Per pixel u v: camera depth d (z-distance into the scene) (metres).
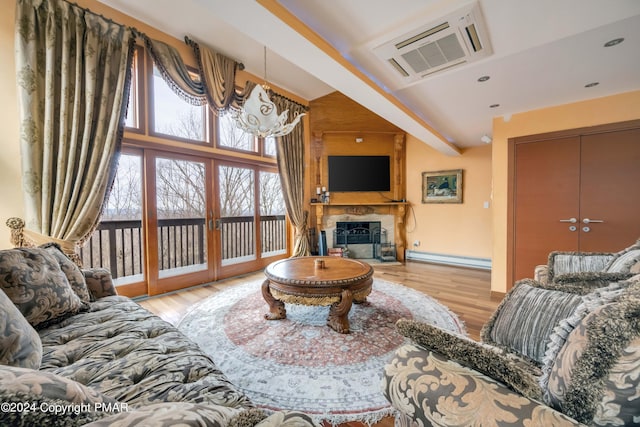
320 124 5.07
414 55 1.90
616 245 2.52
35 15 2.14
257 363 1.75
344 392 1.49
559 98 2.62
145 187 3.02
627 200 2.48
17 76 2.09
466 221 4.77
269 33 1.57
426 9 1.53
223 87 3.46
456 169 4.83
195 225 3.56
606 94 2.53
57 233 2.22
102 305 1.60
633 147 2.45
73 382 0.51
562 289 1.21
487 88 2.41
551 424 0.50
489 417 0.55
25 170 2.12
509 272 3.06
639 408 0.46
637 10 1.42
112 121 2.47
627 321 0.53
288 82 4.44
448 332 0.77
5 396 0.38
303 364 1.74
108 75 2.46
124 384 0.89
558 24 1.55
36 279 1.32
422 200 5.17
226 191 3.90
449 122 3.38
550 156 2.83
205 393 0.87
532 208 2.93
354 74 1.99
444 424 0.60
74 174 2.31
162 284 3.17
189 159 3.44
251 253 4.28
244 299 2.97
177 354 1.11
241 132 4.11
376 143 5.21
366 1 1.49
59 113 2.23
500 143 3.12
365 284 2.33
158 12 2.78
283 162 4.45
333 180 5.12
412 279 3.83
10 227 2.08
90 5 2.47
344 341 2.03
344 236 5.24
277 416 0.56
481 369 0.64
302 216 4.81
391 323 2.34
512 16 1.49
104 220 2.86
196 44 3.19
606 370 0.51
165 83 3.17
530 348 1.13
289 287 2.18
